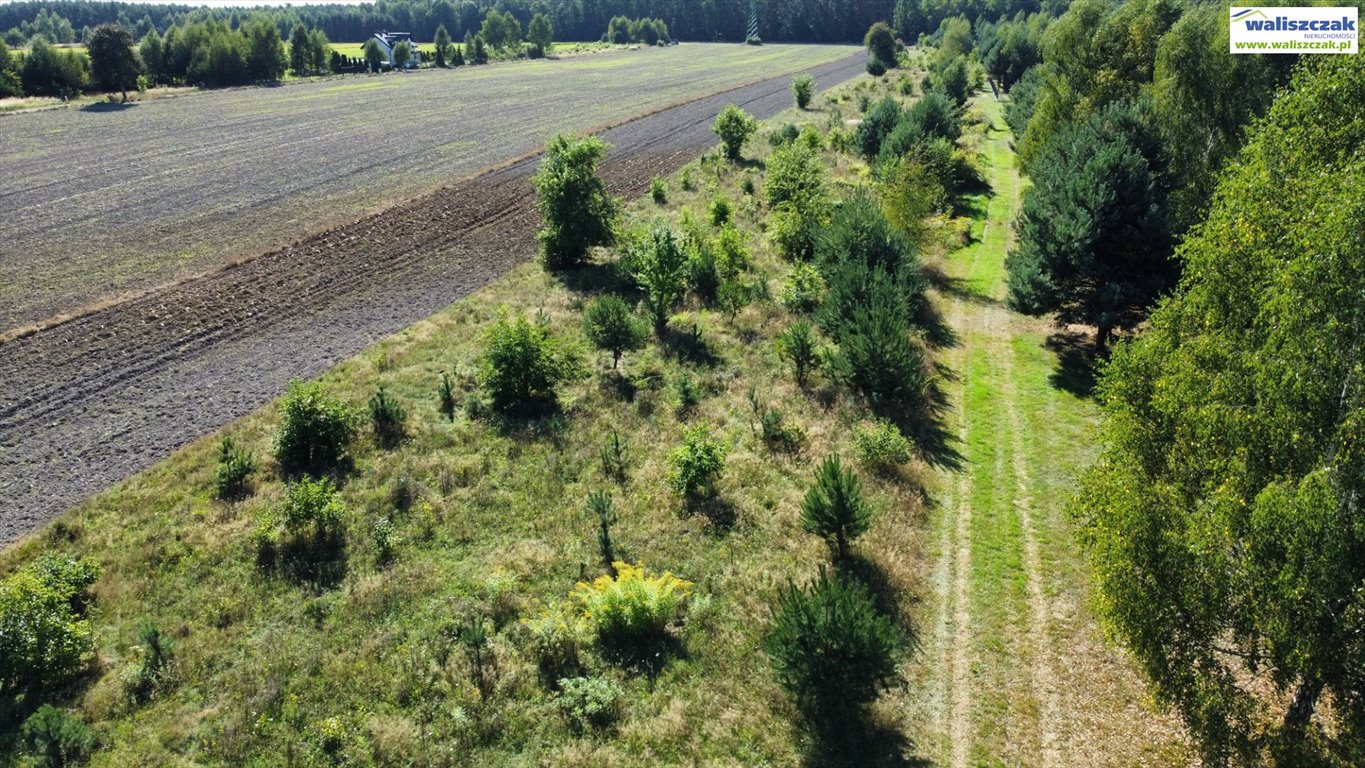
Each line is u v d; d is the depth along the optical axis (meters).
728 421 23.16
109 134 64.81
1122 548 11.80
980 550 18.55
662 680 14.39
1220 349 11.77
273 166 54.28
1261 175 12.60
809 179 40.59
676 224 41.34
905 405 24.53
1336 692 10.51
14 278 32.66
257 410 23.20
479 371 24.75
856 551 17.66
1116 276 27.36
